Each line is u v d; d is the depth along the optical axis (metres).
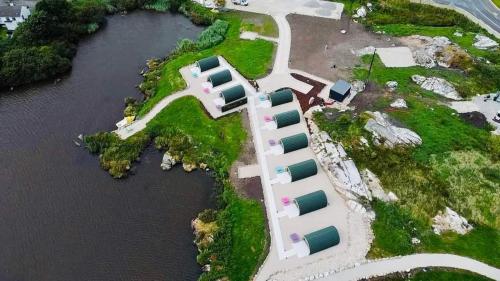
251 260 62.81
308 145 78.12
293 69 94.06
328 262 61.91
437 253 62.88
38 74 94.62
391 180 71.06
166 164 77.69
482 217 66.81
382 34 104.81
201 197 72.88
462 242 64.19
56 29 102.50
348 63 95.81
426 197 68.62
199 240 66.19
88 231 67.88
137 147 80.25
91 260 64.19
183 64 95.81
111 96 91.75
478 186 70.50
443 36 103.38
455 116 82.38
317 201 67.38
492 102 85.50
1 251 65.19
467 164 73.38
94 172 76.94
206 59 93.44
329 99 86.19
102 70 98.38
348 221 66.81
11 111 88.06
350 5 114.31
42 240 66.62
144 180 75.75
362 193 69.31
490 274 60.62
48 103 89.94
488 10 113.56
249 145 78.75
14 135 83.00
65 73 97.56
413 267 61.38
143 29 110.94
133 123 84.25
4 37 103.75
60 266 63.53
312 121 81.94
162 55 102.44
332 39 102.94
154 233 67.69
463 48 99.19
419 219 66.56
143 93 92.38
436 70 93.56
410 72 93.12
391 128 78.06
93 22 110.25
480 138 78.06
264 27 106.69
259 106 85.44
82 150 80.56
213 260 63.31
